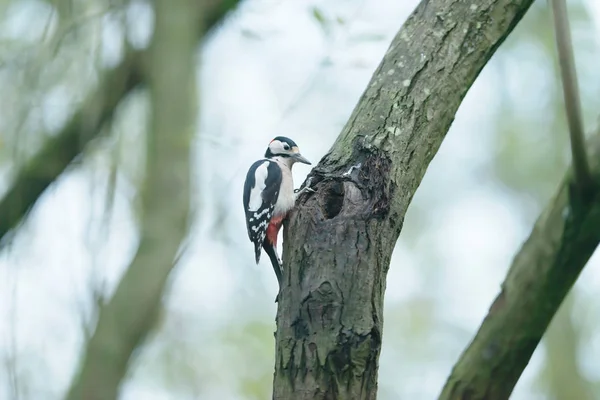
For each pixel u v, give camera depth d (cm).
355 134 747
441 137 763
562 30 629
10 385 923
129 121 1324
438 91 758
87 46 1164
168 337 1827
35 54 1130
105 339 1027
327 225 663
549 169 2236
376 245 661
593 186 634
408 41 784
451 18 785
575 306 2220
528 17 2094
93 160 1205
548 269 673
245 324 1878
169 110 1136
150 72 1172
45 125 1167
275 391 623
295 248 658
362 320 616
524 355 697
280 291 655
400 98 751
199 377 1825
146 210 1105
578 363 2191
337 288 625
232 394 1831
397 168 719
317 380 602
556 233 664
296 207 702
